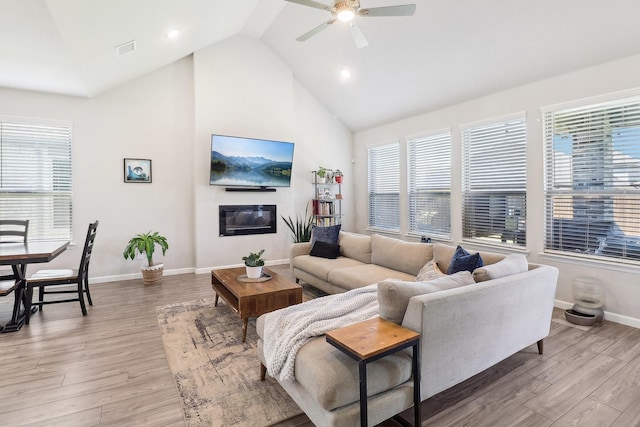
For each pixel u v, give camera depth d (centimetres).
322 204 634
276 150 567
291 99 600
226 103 546
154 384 224
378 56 466
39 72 372
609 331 310
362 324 182
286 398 208
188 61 531
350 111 632
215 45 536
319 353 173
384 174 627
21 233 374
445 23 372
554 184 377
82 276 351
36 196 444
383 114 591
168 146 521
